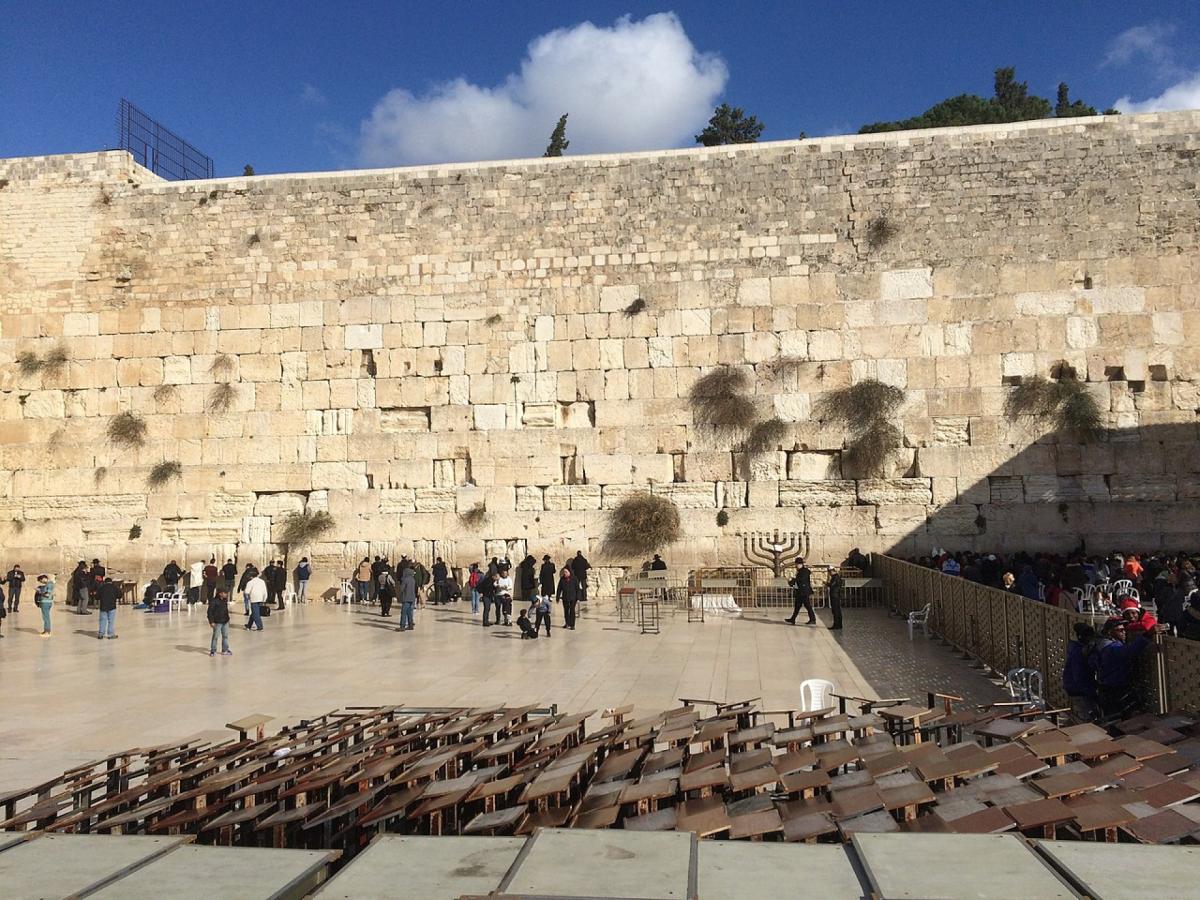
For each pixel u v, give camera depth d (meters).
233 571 26.61
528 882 4.09
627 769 7.41
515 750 8.37
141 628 23.08
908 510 25.81
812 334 26.64
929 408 25.97
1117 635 11.02
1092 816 5.50
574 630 21.58
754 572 25.97
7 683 15.74
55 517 28.84
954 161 26.55
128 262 29.27
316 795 7.82
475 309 28.00
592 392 27.38
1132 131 26.00
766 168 27.30
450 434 27.84
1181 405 24.94
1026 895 3.87
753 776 6.71
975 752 7.14
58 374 29.08
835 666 16.05
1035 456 25.41
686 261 27.30
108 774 8.40
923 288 26.28
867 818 5.64
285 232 28.84
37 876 4.29
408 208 28.48
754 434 26.55
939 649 17.94
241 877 4.28
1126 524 24.83
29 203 29.83
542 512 27.30
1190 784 6.21
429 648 19.17
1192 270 25.23
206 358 28.80
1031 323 25.75
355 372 28.31
